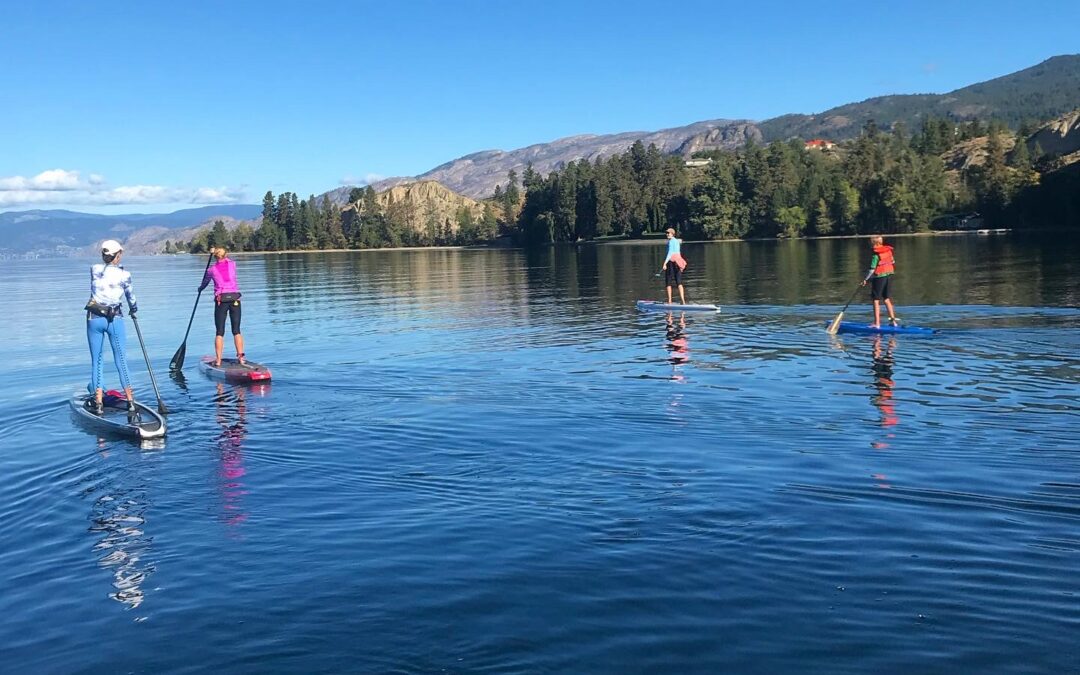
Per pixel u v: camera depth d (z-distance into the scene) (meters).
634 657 4.20
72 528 6.25
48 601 5.05
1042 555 5.29
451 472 7.32
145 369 13.65
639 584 5.00
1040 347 13.25
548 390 10.83
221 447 8.39
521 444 8.16
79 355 15.73
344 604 4.84
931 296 21.73
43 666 4.32
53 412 10.46
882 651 4.21
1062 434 8.02
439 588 5.01
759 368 12.13
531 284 32.94
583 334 16.47
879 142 144.00
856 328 15.80
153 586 5.20
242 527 6.13
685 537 5.70
